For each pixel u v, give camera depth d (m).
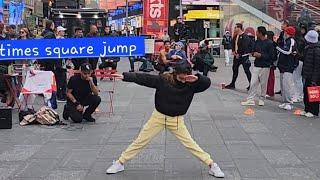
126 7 44.72
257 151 7.75
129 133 9.07
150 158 7.30
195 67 18.44
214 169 6.40
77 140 8.52
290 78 11.75
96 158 7.34
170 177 6.40
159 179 6.32
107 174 6.53
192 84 6.26
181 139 6.41
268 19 27.11
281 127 9.66
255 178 6.35
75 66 12.75
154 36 18.58
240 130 9.34
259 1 27.61
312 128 9.58
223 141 8.43
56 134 9.02
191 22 39.84
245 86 16.22
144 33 19.06
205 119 10.44
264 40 11.99
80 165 6.97
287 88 11.84
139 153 7.55
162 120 6.35
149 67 20.47
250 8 28.08
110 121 10.24
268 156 7.45
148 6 19.03
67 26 26.88
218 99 13.34
